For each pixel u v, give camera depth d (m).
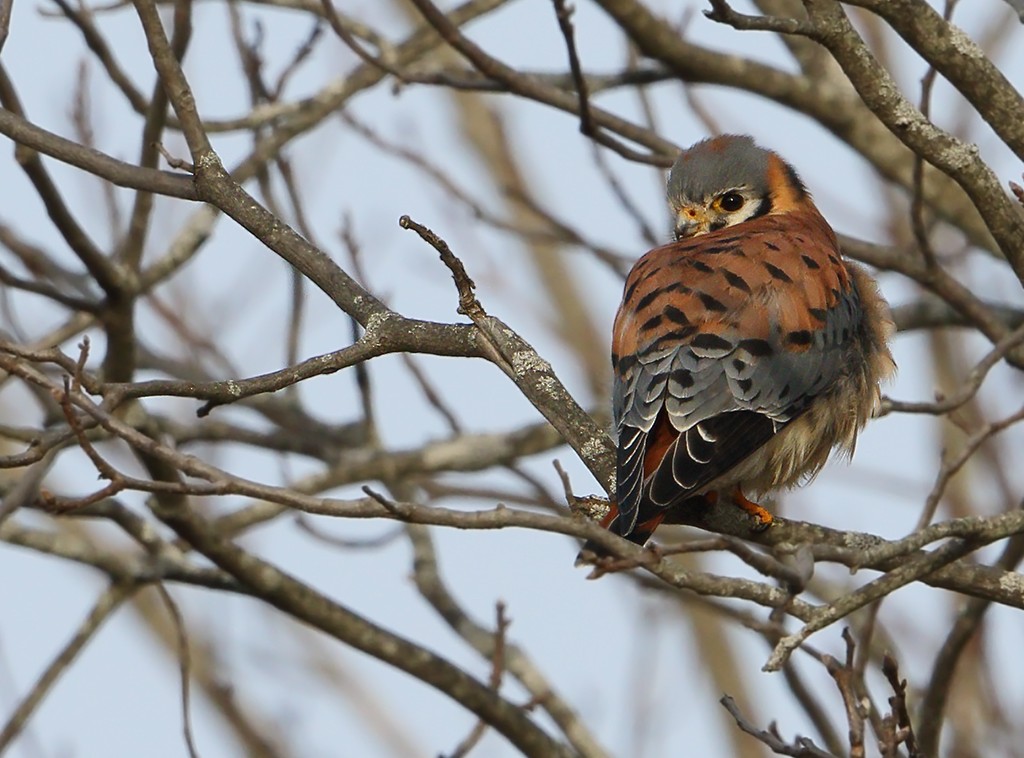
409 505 6.78
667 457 8.57
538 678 12.04
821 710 11.12
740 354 9.04
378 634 10.96
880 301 10.54
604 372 16.16
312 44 13.20
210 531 10.72
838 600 7.27
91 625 11.26
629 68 13.92
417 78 12.18
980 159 8.82
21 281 10.82
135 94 11.88
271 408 13.89
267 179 12.89
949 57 8.69
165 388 8.07
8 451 13.87
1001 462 13.34
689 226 11.12
